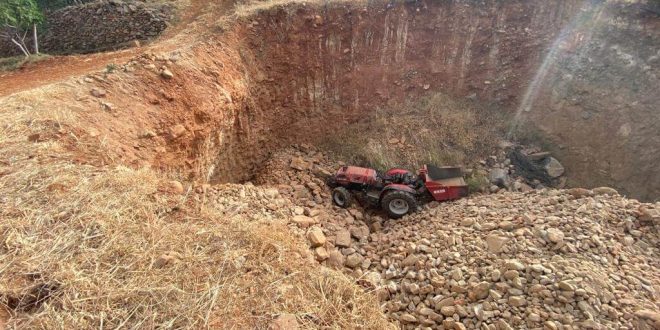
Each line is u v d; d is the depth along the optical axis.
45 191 4.65
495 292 4.96
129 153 6.25
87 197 4.68
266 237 4.70
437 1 11.93
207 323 3.44
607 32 10.51
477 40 11.98
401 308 5.38
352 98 12.02
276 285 4.00
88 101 6.77
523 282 4.98
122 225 4.39
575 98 10.73
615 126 9.91
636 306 4.60
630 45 10.07
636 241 6.06
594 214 6.44
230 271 4.07
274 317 3.62
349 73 11.95
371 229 8.62
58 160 5.30
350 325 3.81
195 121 8.00
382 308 5.24
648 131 9.34
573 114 10.69
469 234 6.46
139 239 4.27
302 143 11.73
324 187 9.71
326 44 11.66
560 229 6.09
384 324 4.10
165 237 4.39
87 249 4.01
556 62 11.22
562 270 5.08
